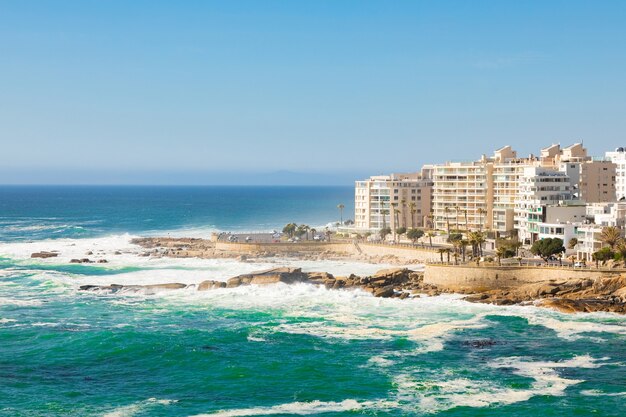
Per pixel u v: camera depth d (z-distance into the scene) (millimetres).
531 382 125688
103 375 131875
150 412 114188
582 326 160750
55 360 140000
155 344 148625
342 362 137250
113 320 172125
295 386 125562
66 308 186875
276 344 149500
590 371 130875
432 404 116688
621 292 182250
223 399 120000
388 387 124312
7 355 142875
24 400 118938
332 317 172750
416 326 163500
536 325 162250
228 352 144250
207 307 186250
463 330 158625
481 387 123688
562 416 111750
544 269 199875
